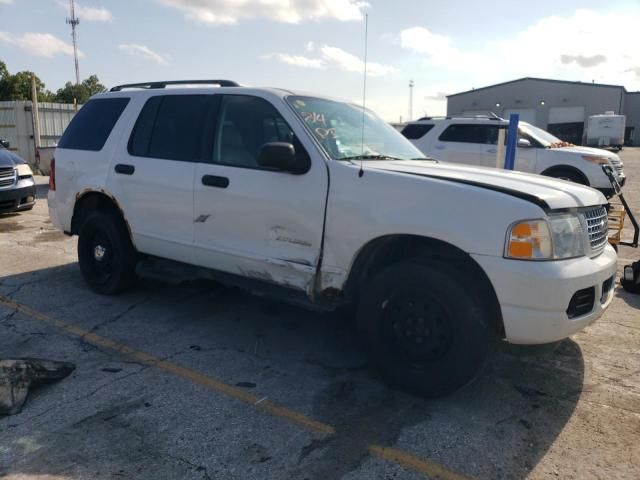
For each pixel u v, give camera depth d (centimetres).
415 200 346
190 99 482
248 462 290
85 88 5403
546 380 388
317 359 420
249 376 390
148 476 276
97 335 461
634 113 6062
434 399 358
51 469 279
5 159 1011
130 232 515
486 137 1116
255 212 415
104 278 555
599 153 1094
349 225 370
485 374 396
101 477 274
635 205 1243
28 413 333
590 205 359
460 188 336
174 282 496
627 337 464
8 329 470
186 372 394
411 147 488
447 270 338
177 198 466
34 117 2162
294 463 290
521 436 319
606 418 338
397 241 370
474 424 330
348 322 498
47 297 555
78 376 384
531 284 313
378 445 307
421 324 350
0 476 273
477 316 329
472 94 5728
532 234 316
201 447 302
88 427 319
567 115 5312
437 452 302
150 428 320
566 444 311
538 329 318
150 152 496
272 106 424
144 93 521
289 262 398
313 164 389
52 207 590
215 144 453
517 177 379
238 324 491
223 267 446
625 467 291
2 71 4872
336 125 436
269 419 332
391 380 365
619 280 634
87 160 545
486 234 322
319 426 326
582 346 446
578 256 336
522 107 5488
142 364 406
